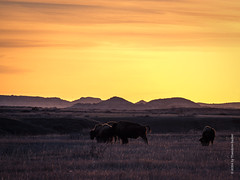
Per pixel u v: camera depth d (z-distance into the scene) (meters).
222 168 64.25
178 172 58.59
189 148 93.50
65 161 69.25
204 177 54.97
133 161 68.50
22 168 62.62
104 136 113.25
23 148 93.88
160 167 63.94
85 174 56.62
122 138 111.12
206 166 65.25
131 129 110.06
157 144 104.50
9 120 185.88
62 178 54.09
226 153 82.75
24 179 53.62
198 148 93.00
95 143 109.00
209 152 83.62
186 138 135.62
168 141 117.94
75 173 57.56
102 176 55.25
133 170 61.25
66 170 61.12
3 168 62.69
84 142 111.31
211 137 105.19
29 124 191.12
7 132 170.50
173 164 66.69
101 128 115.06
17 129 179.50
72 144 105.44
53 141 113.31
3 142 109.06
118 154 79.06
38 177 54.91
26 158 74.31
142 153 81.12
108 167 64.31
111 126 114.62
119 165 65.50
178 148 93.94
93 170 61.03
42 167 63.47
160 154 78.38
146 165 65.50
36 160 72.50
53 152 83.00
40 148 93.88
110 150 86.50
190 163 67.25
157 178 54.34
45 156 76.88
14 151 84.19
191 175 56.12
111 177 54.75
